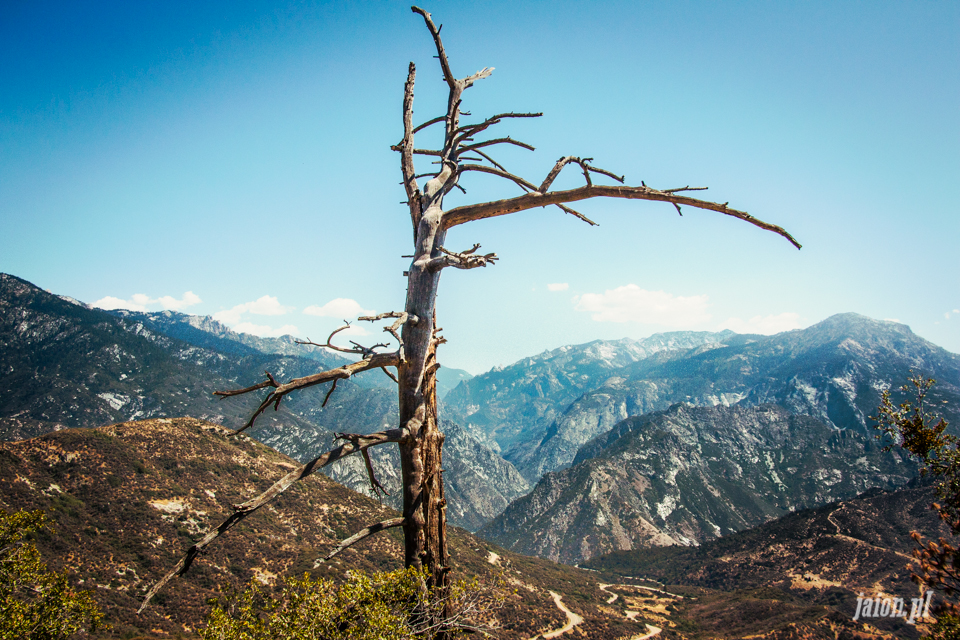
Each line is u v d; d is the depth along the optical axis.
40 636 18.55
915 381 13.14
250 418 5.73
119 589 54.50
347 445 6.30
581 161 7.44
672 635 111.00
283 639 7.91
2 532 18.97
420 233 7.82
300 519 87.44
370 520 95.25
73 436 81.25
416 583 7.07
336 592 8.38
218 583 60.47
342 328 6.80
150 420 99.44
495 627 7.44
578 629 97.88
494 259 7.16
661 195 7.29
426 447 7.41
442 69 8.71
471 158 8.72
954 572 10.80
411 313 7.38
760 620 119.06
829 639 97.38
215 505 81.25
